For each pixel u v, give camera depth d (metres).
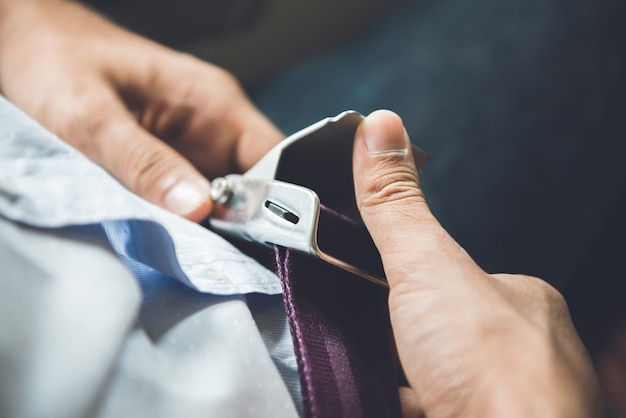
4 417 0.28
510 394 0.34
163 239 0.36
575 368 0.37
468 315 0.37
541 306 0.42
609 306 1.00
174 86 0.71
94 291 0.33
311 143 0.45
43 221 0.34
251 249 0.50
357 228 0.43
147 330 0.37
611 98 0.94
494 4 1.02
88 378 0.30
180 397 0.33
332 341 0.39
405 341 0.39
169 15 1.04
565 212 0.86
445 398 0.37
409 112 0.89
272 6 1.11
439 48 0.97
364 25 1.20
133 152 0.58
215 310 0.38
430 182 0.84
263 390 0.35
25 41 0.72
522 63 0.94
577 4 1.00
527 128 0.88
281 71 1.17
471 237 0.82
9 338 0.30
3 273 0.32
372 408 0.38
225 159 0.74
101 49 0.71
